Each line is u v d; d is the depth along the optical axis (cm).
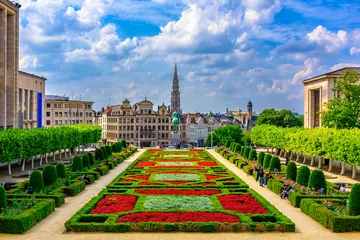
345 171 8962
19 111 13012
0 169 8925
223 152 12069
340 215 3941
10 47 11769
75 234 3662
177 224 3756
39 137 9088
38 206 4197
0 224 3669
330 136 8356
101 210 4334
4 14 11138
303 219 4300
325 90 13525
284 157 12762
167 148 14738
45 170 5716
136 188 5769
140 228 3747
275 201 5269
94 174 6975
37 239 3509
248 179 7250
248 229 3784
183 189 5672
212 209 4406
